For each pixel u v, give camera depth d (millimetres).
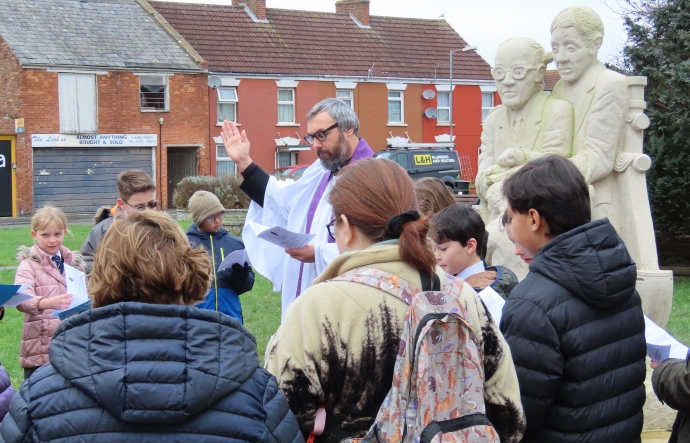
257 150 34344
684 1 13016
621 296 2664
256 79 34000
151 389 1857
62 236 5164
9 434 1931
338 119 3953
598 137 6113
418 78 37406
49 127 29391
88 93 30016
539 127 6379
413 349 2135
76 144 29875
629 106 6207
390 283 2232
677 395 2668
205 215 5750
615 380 2688
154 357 1908
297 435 2088
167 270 2119
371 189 2363
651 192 12641
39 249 5102
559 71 6312
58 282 5074
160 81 31266
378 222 2348
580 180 2775
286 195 4164
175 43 32469
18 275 4949
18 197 29172
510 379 2354
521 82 6418
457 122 38656
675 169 12352
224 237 5855
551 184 2738
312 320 2213
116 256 2123
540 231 2787
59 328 2004
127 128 30781
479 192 6703
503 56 6484
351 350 2186
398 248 2281
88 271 5227
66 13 31547
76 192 30203
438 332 2170
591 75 6227
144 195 5203
